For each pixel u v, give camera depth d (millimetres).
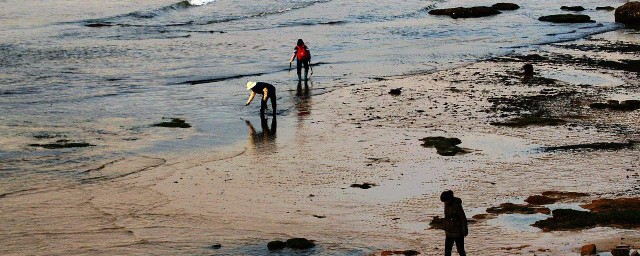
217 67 55188
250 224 25312
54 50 61250
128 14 85250
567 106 42219
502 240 23156
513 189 28609
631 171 30719
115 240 23828
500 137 36062
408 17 87625
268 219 25719
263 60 58312
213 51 62219
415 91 46594
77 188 28984
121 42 66438
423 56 60125
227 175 30734
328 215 26125
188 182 29844
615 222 24484
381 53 61656
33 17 80625
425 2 103812
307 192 28594
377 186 29219
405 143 35219
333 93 46312
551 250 21969
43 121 39156
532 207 26281
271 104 43250
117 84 48875
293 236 24141
